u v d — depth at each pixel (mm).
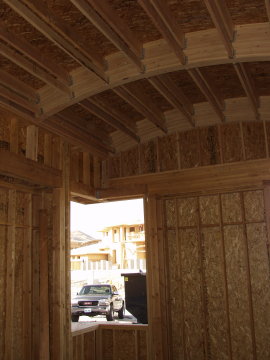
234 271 6648
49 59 4977
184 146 7270
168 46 5031
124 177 7578
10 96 5137
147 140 7523
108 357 7105
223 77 6051
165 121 7289
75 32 4469
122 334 7070
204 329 6625
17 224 5832
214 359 6535
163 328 6809
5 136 5488
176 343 6824
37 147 5938
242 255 6637
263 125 6844
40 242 6012
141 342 6926
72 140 6590
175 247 7102
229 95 6770
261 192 6715
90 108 6039
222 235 6762
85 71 5387
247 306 6473
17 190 5852
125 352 6996
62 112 6207
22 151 5781
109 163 7754
